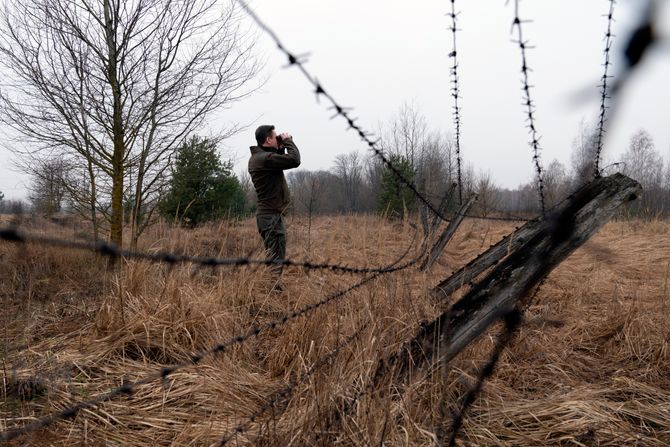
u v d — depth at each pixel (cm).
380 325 259
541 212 267
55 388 264
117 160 649
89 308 399
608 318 406
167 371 171
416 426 199
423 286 339
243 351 322
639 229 1127
